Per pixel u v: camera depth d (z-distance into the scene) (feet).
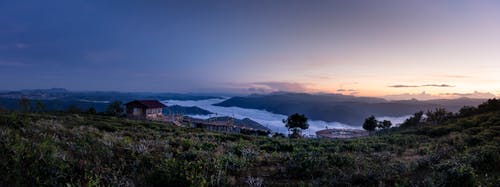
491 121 106.73
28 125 37.04
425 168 31.73
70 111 215.92
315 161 33.65
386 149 63.98
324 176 28.45
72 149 27.76
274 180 28.66
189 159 36.17
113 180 21.81
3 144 22.93
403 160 43.42
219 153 41.65
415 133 122.31
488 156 31.12
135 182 22.43
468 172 24.21
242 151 46.85
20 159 20.49
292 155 40.91
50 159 21.88
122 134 63.77
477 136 64.23
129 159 29.19
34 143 25.12
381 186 25.02
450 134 94.48
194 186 21.85
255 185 25.59
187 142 52.95
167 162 25.20
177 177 22.91
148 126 122.11
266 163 37.99
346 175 27.76
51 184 18.79
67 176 20.80
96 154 27.91
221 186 24.40
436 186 23.38
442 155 38.88
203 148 50.49
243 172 31.30
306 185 26.68
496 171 28.02
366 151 59.93
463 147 48.01
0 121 35.88
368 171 29.01
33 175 19.06
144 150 33.91
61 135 34.81
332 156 38.40
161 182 22.63
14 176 18.34
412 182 24.76
